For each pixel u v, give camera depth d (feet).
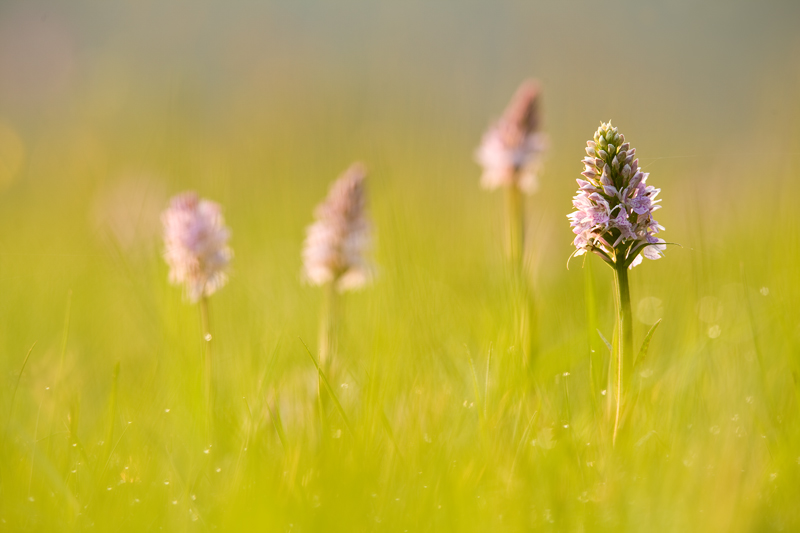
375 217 30.60
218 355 20.40
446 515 11.41
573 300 22.56
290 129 53.93
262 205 38.06
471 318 21.45
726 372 16.11
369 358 18.66
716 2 86.07
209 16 80.84
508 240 22.11
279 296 26.02
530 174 22.86
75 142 58.90
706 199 37.73
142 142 53.52
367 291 24.56
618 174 12.53
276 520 11.39
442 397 15.60
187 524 11.73
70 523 11.89
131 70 71.36
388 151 46.57
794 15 85.46
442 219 31.99
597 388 15.02
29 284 27.68
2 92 70.44
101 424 16.02
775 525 11.14
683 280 23.06
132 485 13.05
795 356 14.90
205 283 17.11
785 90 44.91
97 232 32.01
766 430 13.84
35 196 49.57
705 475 12.10
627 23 81.46
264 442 14.75
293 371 19.03
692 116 65.00
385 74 63.82
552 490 11.71
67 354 21.36
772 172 35.91
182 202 17.38
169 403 16.92
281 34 72.13
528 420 14.19
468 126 56.75
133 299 24.41
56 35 76.38
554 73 67.41
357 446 13.03
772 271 22.04
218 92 69.41
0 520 11.84
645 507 11.20
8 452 13.92
